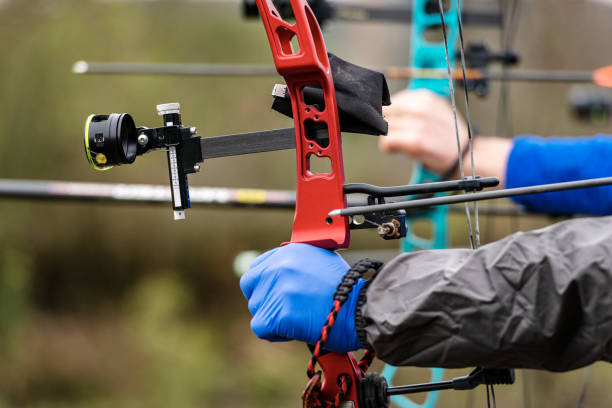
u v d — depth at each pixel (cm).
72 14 1463
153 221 1445
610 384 947
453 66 427
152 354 1296
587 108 619
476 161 363
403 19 500
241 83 1448
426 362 198
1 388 1257
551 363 189
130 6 1488
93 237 1441
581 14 1002
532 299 185
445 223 432
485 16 493
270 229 1452
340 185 213
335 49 1343
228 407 1222
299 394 1221
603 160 329
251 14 490
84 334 1362
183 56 1473
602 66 998
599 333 180
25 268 1395
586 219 192
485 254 194
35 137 1420
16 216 1416
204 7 1498
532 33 998
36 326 1370
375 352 203
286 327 209
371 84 216
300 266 211
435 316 192
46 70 1428
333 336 209
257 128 1438
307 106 214
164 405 1227
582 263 181
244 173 1401
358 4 494
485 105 888
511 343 187
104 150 216
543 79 459
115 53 1449
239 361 1315
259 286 216
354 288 211
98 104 1422
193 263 1452
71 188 422
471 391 736
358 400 215
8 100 1415
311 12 211
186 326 1386
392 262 208
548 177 341
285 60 207
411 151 367
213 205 409
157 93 1425
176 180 223
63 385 1268
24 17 1455
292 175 1409
